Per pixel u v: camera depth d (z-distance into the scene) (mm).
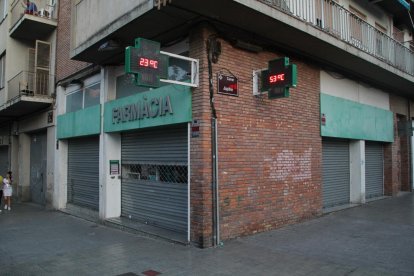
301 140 9602
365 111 12695
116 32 8062
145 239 8117
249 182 8102
